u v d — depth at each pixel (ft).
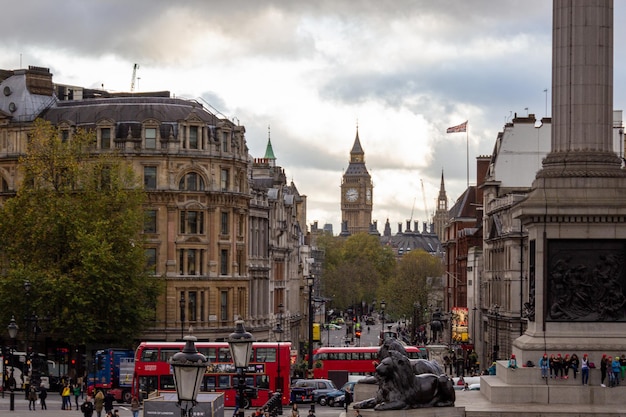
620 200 281.13
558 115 289.53
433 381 260.62
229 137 525.75
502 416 260.21
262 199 581.53
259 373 395.96
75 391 387.96
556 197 282.56
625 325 281.33
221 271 519.60
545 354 279.90
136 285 452.35
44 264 452.76
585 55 287.28
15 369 449.06
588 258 282.36
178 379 169.48
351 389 390.63
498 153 600.39
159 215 506.89
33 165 469.16
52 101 536.83
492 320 576.20
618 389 272.92
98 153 500.74
